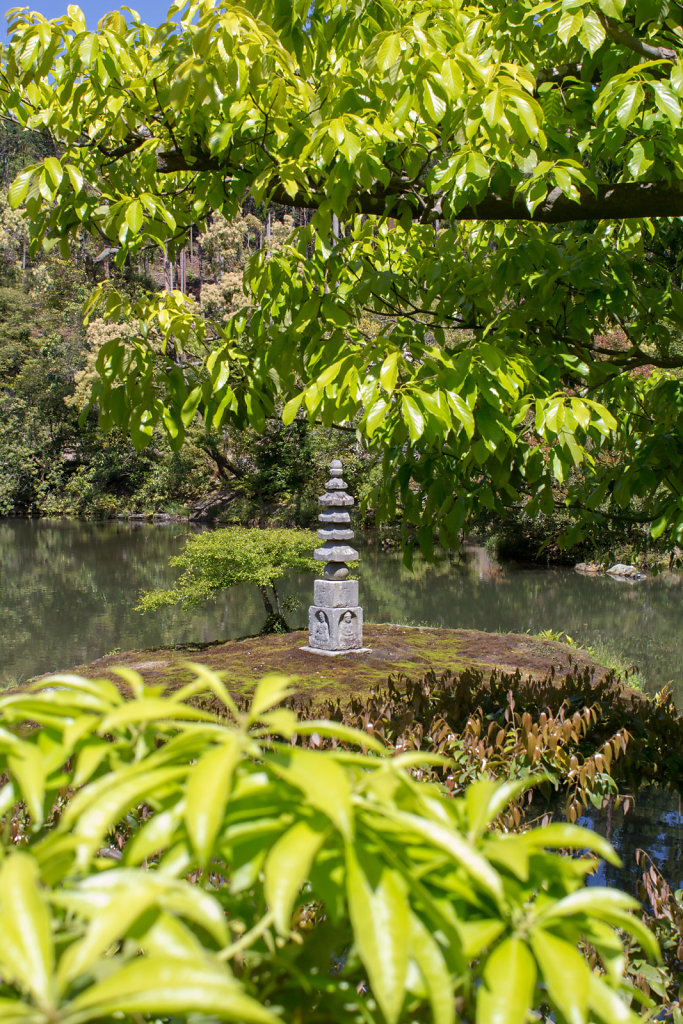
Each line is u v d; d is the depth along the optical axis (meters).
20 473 39.72
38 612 16.44
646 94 2.62
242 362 3.28
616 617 15.31
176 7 2.78
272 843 0.66
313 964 0.73
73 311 43.62
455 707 3.96
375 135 2.43
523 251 3.30
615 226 4.09
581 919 0.72
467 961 0.65
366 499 3.28
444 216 2.97
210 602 17.31
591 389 3.20
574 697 4.28
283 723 0.68
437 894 0.70
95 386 3.04
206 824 0.57
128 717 0.67
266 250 3.21
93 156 3.10
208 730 0.69
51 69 2.78
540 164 2.45
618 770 3.58
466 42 2.64
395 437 2.49
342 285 3.40
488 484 2.92
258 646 10.51
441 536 3.03
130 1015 0.63
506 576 21.17
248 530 12.99
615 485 3.23
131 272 46.34
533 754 3.28
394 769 0.74
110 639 13.75
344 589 9.83
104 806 0.62
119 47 2.69
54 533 32.69
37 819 0.65
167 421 3.12
